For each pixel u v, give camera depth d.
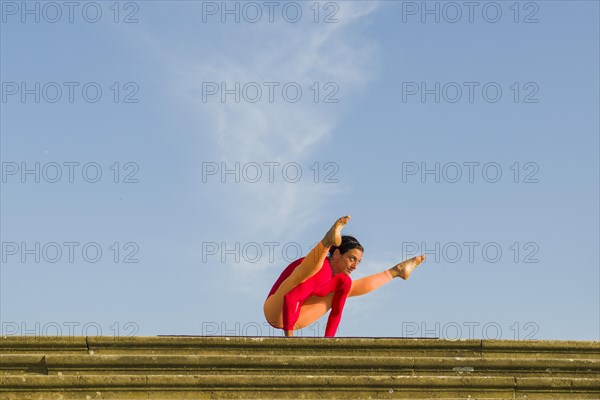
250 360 13.59
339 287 16.80
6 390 12.84
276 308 16.64
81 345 13.86
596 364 14.12
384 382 13.38
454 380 13.52
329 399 13.25
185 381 13.09
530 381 13.64
